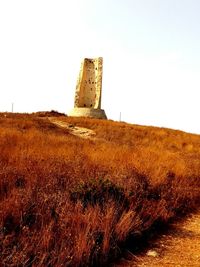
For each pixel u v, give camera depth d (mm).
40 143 18438
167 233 7734
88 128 42125
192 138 41688
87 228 5906
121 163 12078
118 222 6805
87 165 10703
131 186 9125
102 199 7773
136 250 6535
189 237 7531
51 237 5590
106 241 5871
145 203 8555
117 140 36375
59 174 9008
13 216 6215
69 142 21438
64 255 5129
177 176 12531
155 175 11109
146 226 7402
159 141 37594
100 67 62188
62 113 57125
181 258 6238
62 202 6992
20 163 9938
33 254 5117
